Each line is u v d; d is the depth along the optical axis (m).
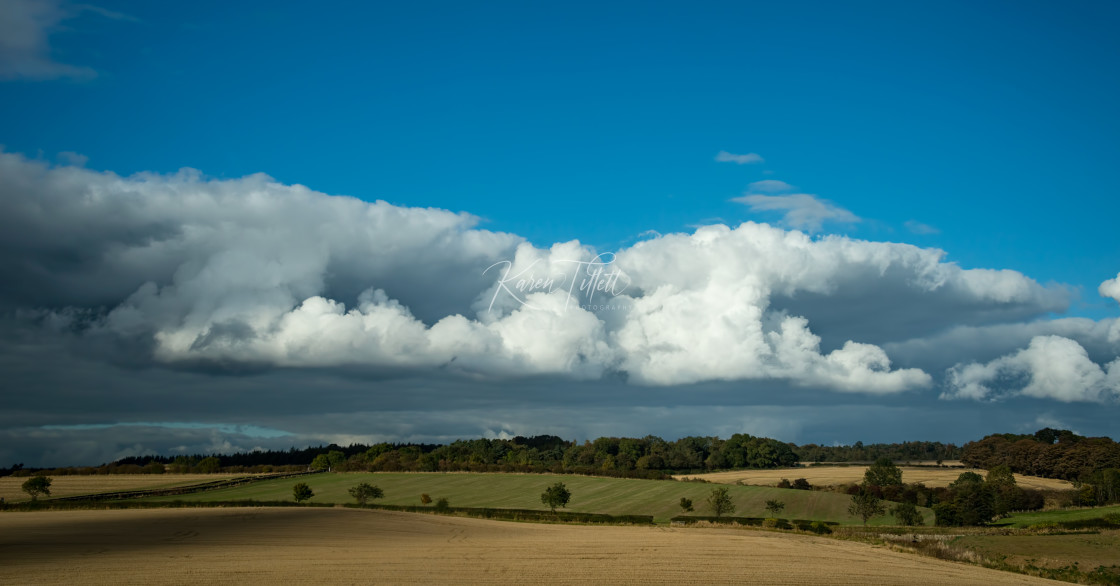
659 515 97.00
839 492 120.06
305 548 48.56
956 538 64.94
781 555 48.41
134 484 121.56
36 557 42.69
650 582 36.09
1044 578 43.66
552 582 35.50
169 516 71.88
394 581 34.88
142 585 32.94
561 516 83.81
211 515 73.38
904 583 37.88
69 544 49.34
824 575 39.75
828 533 70.19
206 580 34.41
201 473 143.00
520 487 121.44
